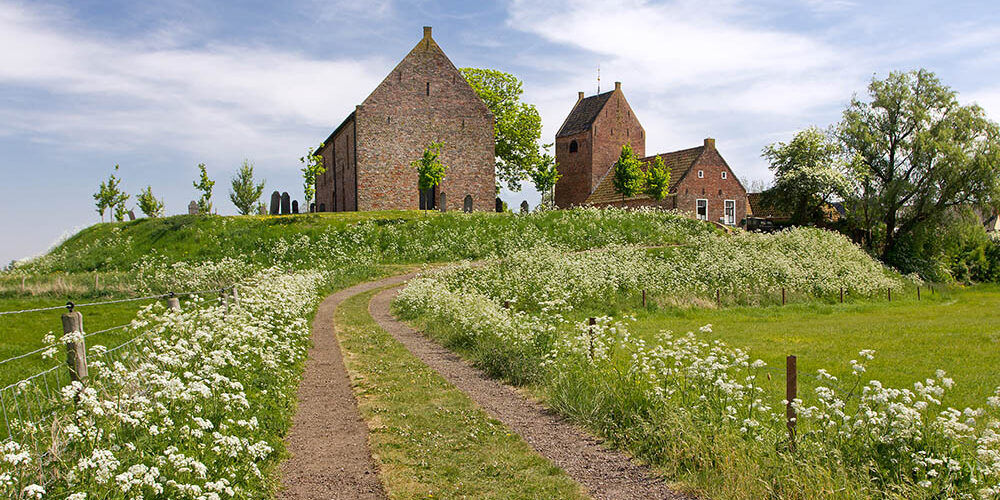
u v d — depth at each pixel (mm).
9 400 6621
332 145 57281
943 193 48406
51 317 18000
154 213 58188
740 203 58844
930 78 50594
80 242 40250
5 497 4086
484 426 8312
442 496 6156
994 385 10789
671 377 8117
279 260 34219
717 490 6145
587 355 9906
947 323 20141
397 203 48188
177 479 4914
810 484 5504
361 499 6043
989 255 51625
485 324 13375
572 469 6883
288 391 9273
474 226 40094
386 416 8742
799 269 31031
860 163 52594
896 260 49688
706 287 26328
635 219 43750
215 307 10117
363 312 20703
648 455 7113
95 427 4902
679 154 59906
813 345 15406
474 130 50250
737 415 7137
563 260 26500
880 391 5766
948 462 5176
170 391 5645
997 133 49125
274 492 6027
